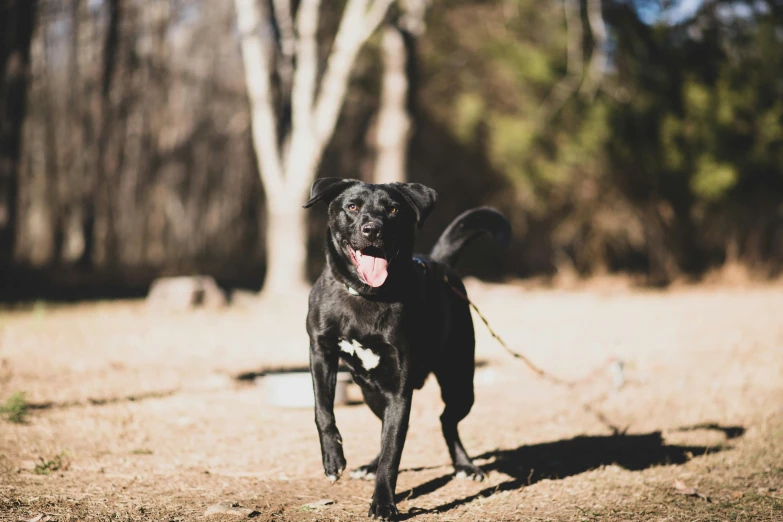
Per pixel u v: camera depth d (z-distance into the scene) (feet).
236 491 14.39
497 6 81.35
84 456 16.49
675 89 71.72
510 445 18.53
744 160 71.31
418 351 13.32
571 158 75.05
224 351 32.65
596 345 35.04
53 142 95.71
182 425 19.72
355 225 12.92
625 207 78.59
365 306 13.02
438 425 20.58
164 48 95.45
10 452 16.52
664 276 81.20
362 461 16.81
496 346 35.32
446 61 84.48
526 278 92.53
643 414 21.50
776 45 71.67
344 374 22.99
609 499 14.16
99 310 47.37
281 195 55.62
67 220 102.27
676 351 32.63
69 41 90.68
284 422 20.31
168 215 121.60
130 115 97.35
